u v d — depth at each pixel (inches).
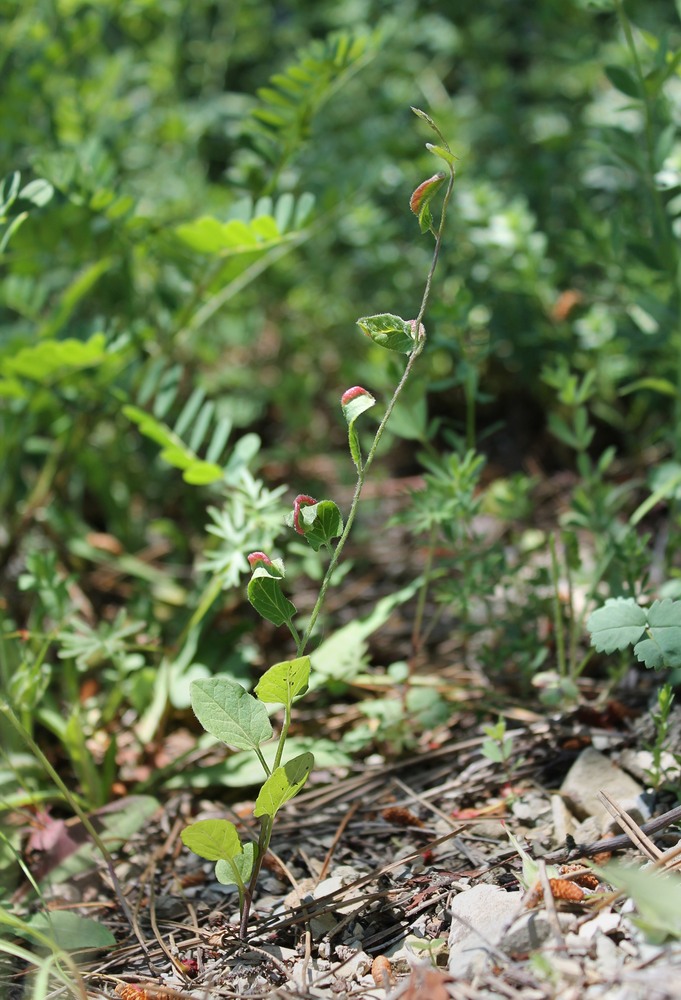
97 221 34.0
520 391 43.4
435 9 54.0
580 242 37.1
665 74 31.2
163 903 26.8
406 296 42.1
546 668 31.2
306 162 44.1
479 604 34.2
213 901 26.7
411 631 34.5
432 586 35.5
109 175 34.0
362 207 42.2
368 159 44.9
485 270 40.0
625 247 33.6
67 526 37.3
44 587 30.1
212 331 45.1
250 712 24.6
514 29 55.8
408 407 31.1
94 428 36.9
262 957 24.8
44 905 25.8
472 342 33.3
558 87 49.6
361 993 23.6
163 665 31.6
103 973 25.1
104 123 42.8
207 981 24.5
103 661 33.6
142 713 31.2
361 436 43.1
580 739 28.6
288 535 34.6
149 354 36.0
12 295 35.8
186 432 40.4
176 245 33.9
